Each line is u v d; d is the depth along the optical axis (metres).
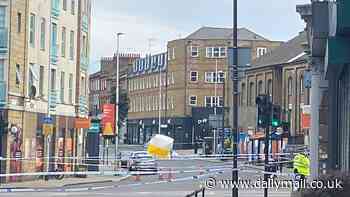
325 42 25.69
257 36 124.06
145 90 140.38
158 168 56.56
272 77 90.19
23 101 51.59
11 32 49.78
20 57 51.12
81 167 59.81
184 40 126.25
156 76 135.75
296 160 32.69
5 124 48.25
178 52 127.25
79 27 63.38
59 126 58.59
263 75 92.56
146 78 140.25
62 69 59.59
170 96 129.25
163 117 131.00
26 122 52.09
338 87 28.00
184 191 41.81
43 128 53.78
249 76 96.25
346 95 25.55
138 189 43.81
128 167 59.00
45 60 55.97
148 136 136.75
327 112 31.20
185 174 56.47
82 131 64.56
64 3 60.16
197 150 110.06
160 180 52.62
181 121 124.94
